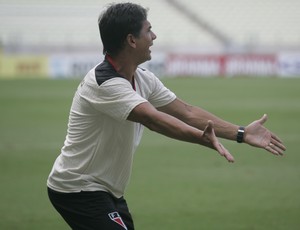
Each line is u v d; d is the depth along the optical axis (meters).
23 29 92.06
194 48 87.38
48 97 54.66
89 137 10.61
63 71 79.56
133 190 22.78
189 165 27.44
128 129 10.55
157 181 24.30
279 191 22.44
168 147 32.12
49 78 76.50
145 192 22.47
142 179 24.67
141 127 11.23
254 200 21.16
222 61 80.25
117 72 10.41
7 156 29.30
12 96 55.50
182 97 53.81
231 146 32.34
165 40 93.38
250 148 31.64
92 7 94.38
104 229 10.64
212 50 86.88
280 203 20.69
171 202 21.02
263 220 18.66
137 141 11.15
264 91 59.38
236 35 94.12
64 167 10.84
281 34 94.62
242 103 49.50
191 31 94.31
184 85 65.94
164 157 29.36
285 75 79.75
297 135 34.78
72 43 90.06
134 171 26.22
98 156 10.66
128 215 11.42
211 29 94.62
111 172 10.82
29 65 79.94
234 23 95.31
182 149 31.52
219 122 11.20
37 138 34.25
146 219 18.89
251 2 97.06
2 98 53.94
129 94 10.02
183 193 22.30
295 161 28.06
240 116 41.97
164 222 18.56
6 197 21.73
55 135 35.22
